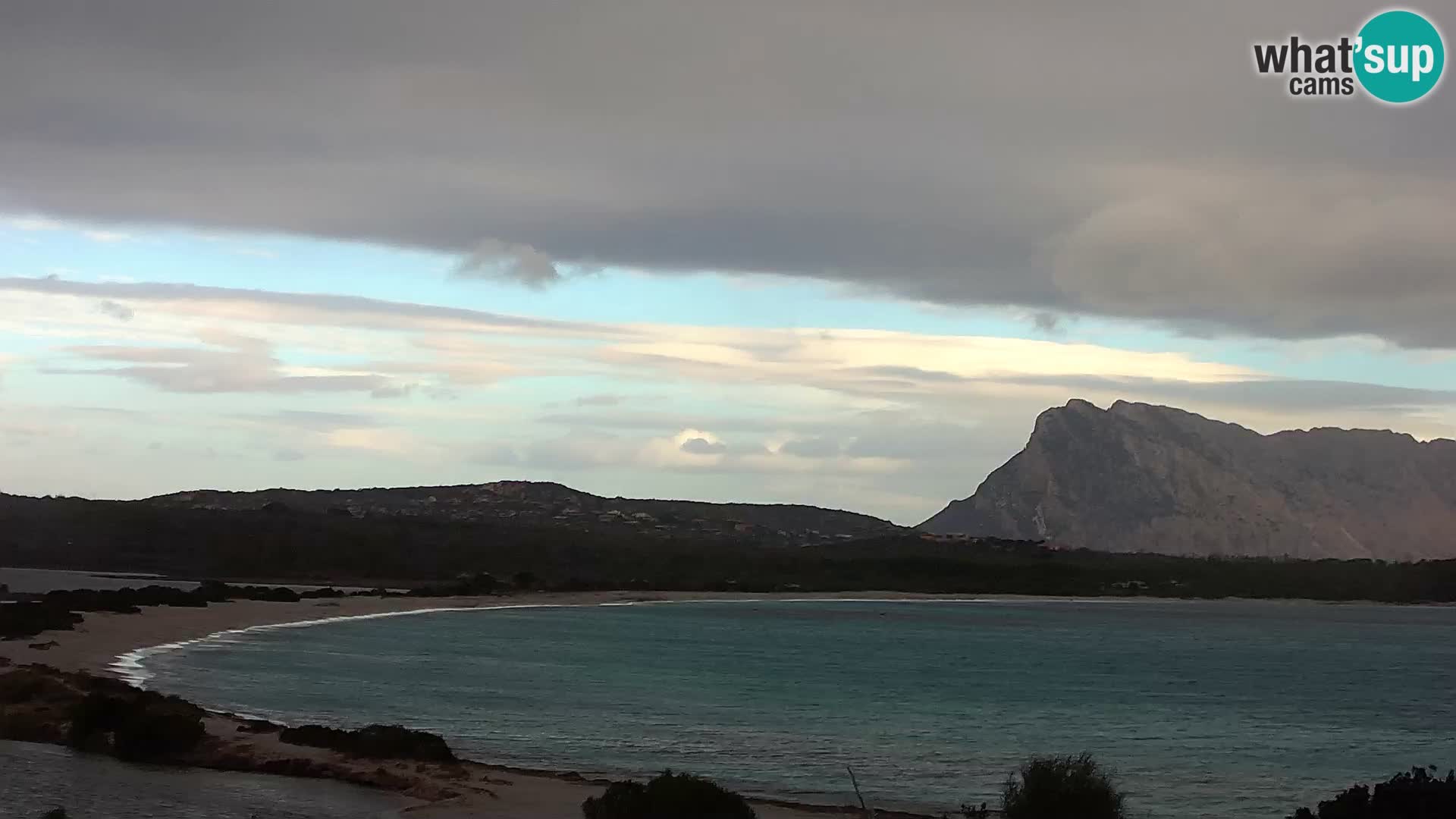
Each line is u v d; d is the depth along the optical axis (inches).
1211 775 1589.6
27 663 1883.6
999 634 5324.8
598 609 6181.1
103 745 1146.7
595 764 1416.1
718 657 3440.0
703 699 2289.6
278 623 3730.3
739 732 1803.6
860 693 2571.4
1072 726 2110.0
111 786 989.8
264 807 946.7
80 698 1376.7
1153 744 1899.6
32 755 1109.1
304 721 1605.6
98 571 6245.1
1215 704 2620.6
